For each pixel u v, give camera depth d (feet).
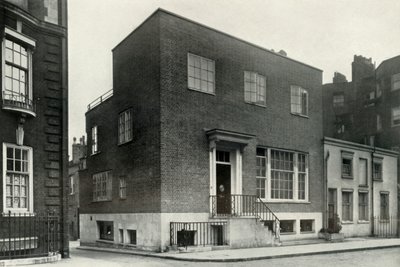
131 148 76.48
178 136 69.67
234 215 71.05
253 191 77.56
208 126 73.97
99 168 89.92
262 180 82.02
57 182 55.06
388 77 144.36
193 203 69.72
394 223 109.81
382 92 146.00
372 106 155.22
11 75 51.49
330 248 68.44
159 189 66.90
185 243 64.39
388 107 143.23
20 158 51.52
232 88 78.84
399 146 137.59
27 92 52.95
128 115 79.51
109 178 85.46
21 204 51.11
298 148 89.35
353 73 166.09
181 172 69.10
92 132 96.17
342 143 98.48
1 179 48.37
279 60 88.38
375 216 105.29
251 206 76.59
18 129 50.85
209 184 72.33
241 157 76.07
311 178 91.15
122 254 67.10
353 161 101.40
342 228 96.43
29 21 53.47
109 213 83.41
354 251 67.92
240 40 81.20
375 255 61.98
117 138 82.23
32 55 54.13
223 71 77.77
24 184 51.70
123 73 80.94
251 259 54.70
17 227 49.62
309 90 93.97
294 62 91.45
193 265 49.42
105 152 87.61
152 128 70.03
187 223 65.31
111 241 82.33
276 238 74.33
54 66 56.54
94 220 89.86
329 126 177.58
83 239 94.94
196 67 73.82
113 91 84.79
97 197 90.38
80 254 67.92
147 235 69.05
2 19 49.78
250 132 80.59
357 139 158.61
